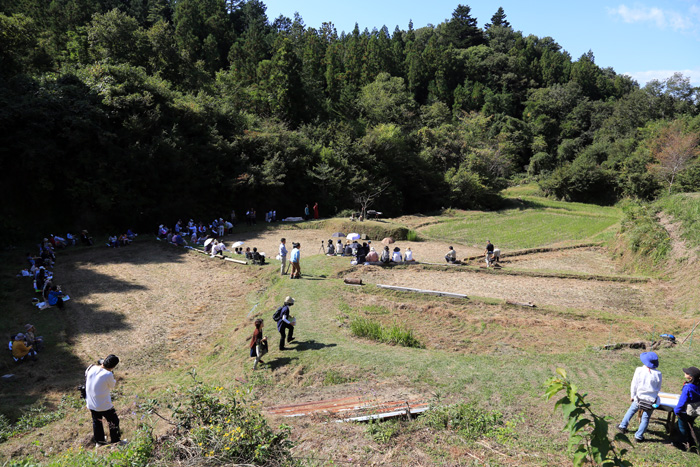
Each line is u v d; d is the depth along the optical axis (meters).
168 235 30.06
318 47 82.38
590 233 32.81
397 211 48.00
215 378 12.12
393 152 48.88
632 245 23.81
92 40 41.34
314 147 43.66
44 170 29.31
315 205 40.09
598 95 108.44
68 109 30.19
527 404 8.72
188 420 7.13
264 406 9.38
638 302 18.31
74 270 23.53
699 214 21.98
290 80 51.06
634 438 7.30
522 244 29.89
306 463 6.46
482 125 71.44
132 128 32.41
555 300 18.25
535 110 94.00
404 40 120.81
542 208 47.12
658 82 77.94
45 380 12.68
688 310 17.03
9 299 19.00
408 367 10.94
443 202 49.50
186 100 38.81
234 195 37.88
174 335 16.22
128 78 34.78
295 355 12.33
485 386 9.63
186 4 74.75
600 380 9.94
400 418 8.15
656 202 26.92
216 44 73.06
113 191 31.50
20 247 27.28
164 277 22.91
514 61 105.56
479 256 25.19
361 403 8.94
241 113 43.16
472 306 17.31
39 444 8.34
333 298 17.59
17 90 29.91
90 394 7.64
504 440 7.32
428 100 87.25
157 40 44.06
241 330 15.64
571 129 88.06
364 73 77.94
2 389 11.97
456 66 99.19
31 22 33.25
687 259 20.34
